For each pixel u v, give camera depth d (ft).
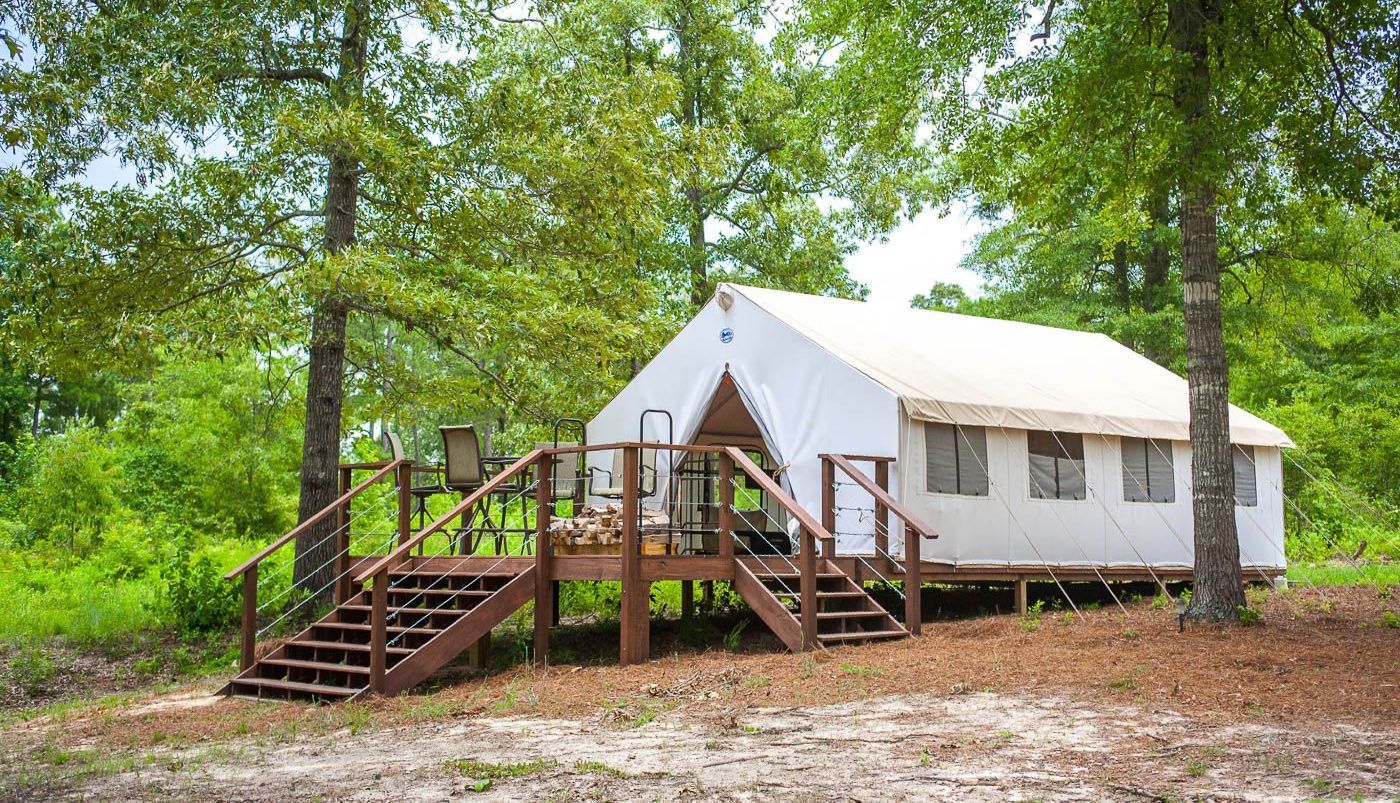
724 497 35.70
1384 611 37.76
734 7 84.58
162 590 53.72
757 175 88.89
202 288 49.03
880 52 43.06
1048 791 16.90
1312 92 36.73
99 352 47.57
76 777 21.76
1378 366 98.37
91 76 42.34
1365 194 35.45
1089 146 35.68
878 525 39.81
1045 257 93.40
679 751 20.93
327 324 48.03
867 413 41.50
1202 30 33.55
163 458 89.35
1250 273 84.17
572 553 36.32
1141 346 89.66
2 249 47.91
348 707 30.17
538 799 17.71
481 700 29.30
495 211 51.55
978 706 23.84
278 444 84.33
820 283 88.33
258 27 47.29
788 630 33.30
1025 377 48.44
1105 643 31.45
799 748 20.63
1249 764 18.12
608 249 55.57
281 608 47.11
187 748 25.25
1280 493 53.21
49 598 55.47
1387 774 17.28
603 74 57.88
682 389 49.16
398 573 38.47
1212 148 32.19
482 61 58.23
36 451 97.86
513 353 51.31
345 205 49.11
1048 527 44.55
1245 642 30.35
